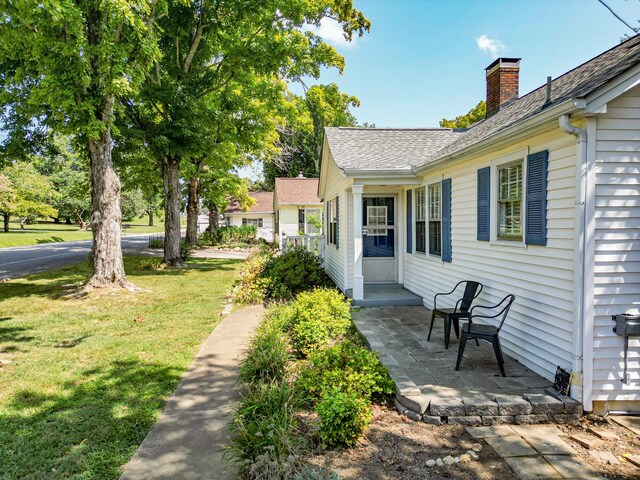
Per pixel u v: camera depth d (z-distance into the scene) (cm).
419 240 855
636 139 373
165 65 1395
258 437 308
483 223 574
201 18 1313
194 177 2264
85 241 3080
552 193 424
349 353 446
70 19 752
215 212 3038
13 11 704
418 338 586
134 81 933
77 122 890
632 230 377
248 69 1371
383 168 771
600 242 376
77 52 832
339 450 324
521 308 485
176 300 925
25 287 1092
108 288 1002
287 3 1308
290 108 1714
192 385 446
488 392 400
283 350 492
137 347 579
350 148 932
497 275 542
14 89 1047
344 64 1841
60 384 446
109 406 393
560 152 409
